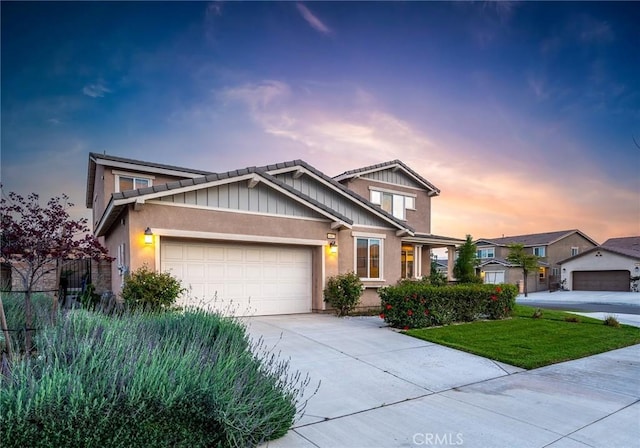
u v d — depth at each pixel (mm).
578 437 4156
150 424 3055
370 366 6707
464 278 22094
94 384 3057
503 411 4852
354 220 14461
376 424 4391
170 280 9320
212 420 3396
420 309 10312
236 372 3891
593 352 8211
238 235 11062
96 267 14719
